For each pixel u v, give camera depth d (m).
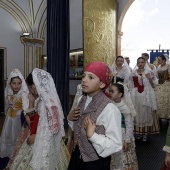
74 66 7.39
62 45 3.66
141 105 4.03
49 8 3.71
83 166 1.28
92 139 1.17
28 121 1.92
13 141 2.79
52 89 1.86
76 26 7.21
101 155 1.18
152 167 3.04
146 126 4.07
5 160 2.84
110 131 1.20
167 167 1.50
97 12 5.50
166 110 5.52
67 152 2.09
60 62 3.65
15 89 2.78
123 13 6.21
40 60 9.20
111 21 5.82
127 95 2.38
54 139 1.82
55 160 1.84
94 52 5.44
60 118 1.87
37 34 8.95
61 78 3.63
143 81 4.04
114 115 1.23
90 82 1.27
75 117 1.34
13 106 2.80
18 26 8.59
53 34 3.65
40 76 1.79
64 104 3.61
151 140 4.27
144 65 4.14
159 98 5.52
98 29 5.51
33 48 8.95
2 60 8.27
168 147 1.43
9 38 8.41
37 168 1.68
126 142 2.21
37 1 8.16
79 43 7.08
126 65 3.96
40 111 1.75
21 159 1.89
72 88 7.42
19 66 8.68
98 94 1.30
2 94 8.23
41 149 1.70
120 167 1.99
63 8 3.68
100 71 1.27
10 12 8.30
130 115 2.25
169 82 5.50
